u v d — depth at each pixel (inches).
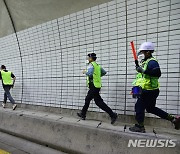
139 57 178.9
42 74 292.5
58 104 268.7
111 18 208.5
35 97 302.7
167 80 168.7
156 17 175.8
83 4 229.3
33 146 187.9
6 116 242.5
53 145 181.6
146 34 182.5
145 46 145.6
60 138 178.5
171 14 166.7
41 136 194.1
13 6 289.9
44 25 279.7
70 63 254.5
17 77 334.6
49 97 281.7
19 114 230.8
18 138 213.6
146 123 180.2
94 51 227.1
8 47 347.9
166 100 168.6
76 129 170.1
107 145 147.6
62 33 259.6
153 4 177.3
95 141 155.0
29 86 313.4
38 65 298.2
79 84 244.4
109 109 186.1
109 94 212.1
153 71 135.3
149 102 144.7
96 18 221.6
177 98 162.4
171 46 167.0
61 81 266.2
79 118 227.1
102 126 179.3
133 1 190.2
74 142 167.5
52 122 190.5
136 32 189.8
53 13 261.7
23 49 319.9
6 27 336.2
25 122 216.2
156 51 175.9
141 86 143.3
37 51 297.4
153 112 148.3
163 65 171.5
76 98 247.3
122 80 201.5
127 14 195.5
